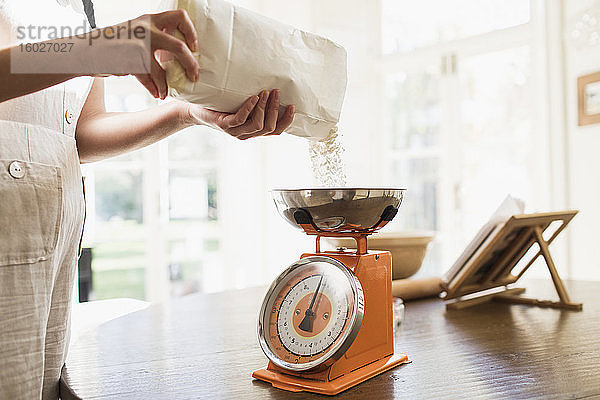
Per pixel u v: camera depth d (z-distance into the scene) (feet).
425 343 3.62
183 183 13.71
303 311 2.90
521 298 5.19
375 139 13.80
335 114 3.33
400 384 2.78
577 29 10.68
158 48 2.53
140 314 4.80
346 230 2.96
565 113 10.98
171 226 13.66
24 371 2.77
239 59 2.83
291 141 13.07
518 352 3.38
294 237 13.16
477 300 5.15
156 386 2.82
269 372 2.91
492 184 12.44
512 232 4.94
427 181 13.33
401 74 13.64
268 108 3.04
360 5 13.53
